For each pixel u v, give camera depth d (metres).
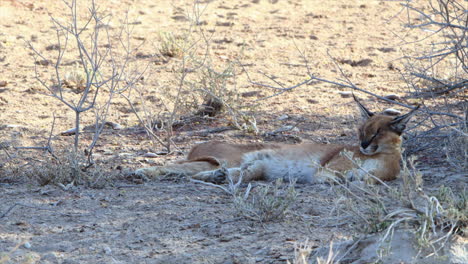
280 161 15.16
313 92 23.83
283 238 10.16
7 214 11.74
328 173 14.12
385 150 14.33
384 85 24.31
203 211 11.78
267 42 31.47
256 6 39.31
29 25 33.06
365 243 9.25
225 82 21.58
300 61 28.33
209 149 15.48
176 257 9.64
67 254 9.89
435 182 13.60
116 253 9.89
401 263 8.59
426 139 17.12
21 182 14.52
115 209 12.08
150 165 16.20
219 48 30.08
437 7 33.72
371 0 40.59
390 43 30.89
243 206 11.31
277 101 22.72
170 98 21.33
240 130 19.62
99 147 17.98
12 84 24.62
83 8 36.47
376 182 14.11
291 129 19.62
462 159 14.93
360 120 20.36
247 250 9.77
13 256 9.77
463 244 8.84
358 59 28.30
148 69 26.36
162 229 10.88
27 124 20.20
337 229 10.47
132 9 37.12
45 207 12.23
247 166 15.01
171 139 18.86
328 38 32.41
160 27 33.84
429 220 8.97
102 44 30.36
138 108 22.00
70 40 30.83
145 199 12.73
